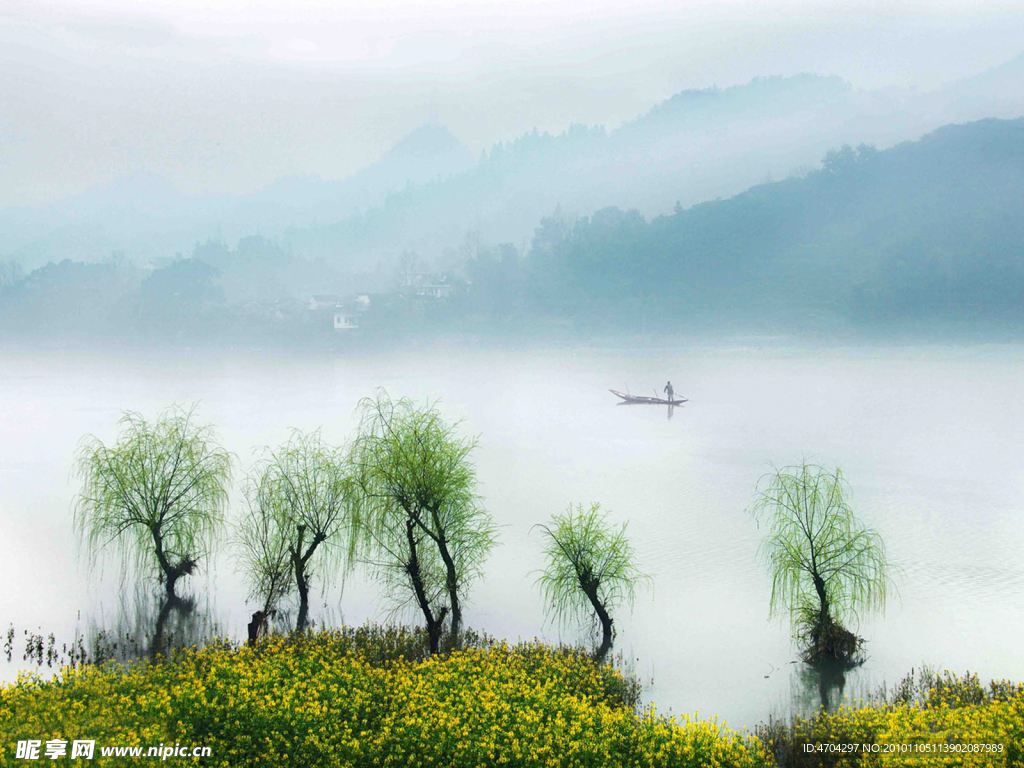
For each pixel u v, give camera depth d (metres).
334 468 45.22
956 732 26.64
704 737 26.80
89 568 49.69
